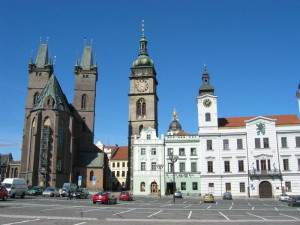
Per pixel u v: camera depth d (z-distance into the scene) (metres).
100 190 106.50
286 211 41.44
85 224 24.17
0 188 47.09
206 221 28.52
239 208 47.06
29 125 100.94
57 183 95.81
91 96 125.56
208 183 85.62
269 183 82.94
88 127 122.38
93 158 111.56
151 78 121.88
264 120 86.25
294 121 87.38
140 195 90.88
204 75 95.88
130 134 117.25
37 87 121.62
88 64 128.62
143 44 129.88
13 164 134.75
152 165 93.31
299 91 89.38
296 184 81.56
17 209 34.66
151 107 119.19
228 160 86.00
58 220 26.20
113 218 29.36
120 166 165.62
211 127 88.75
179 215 34.50
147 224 25.45
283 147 84.12
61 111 101.00
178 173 91.19
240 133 86.69
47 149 95.19
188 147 92.62
